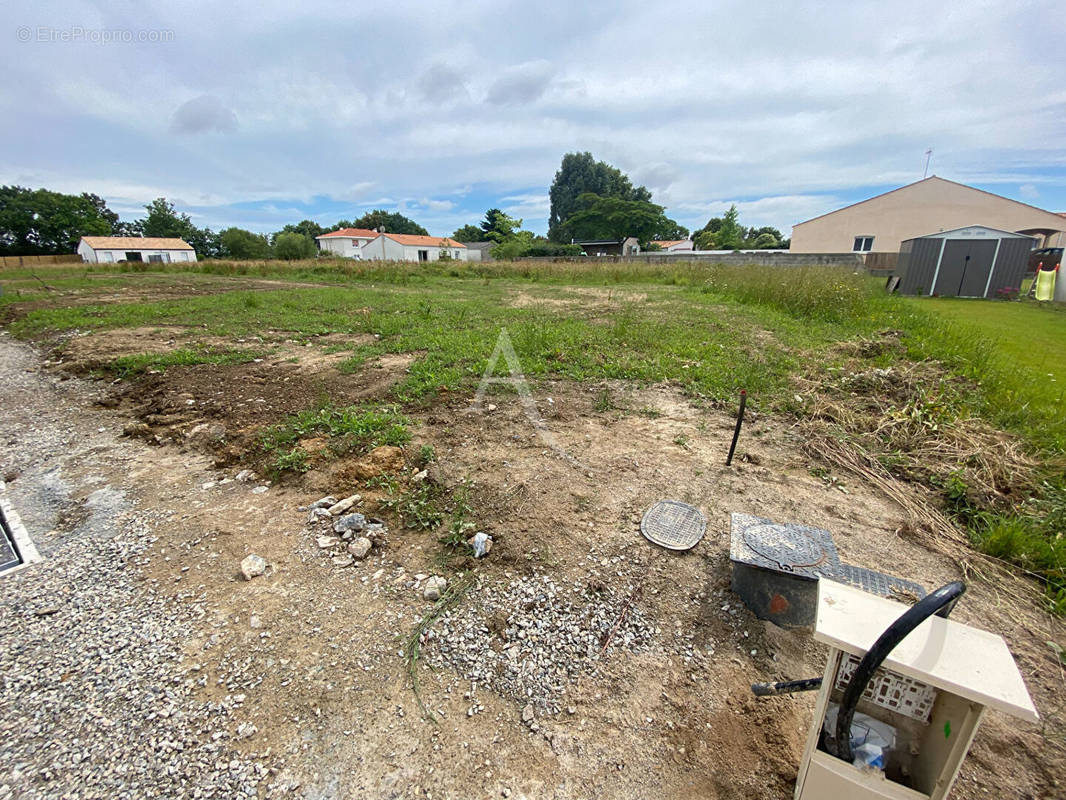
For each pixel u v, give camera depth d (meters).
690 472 2.97
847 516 2.58
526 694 1.66
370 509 2.68
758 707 1.60
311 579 2.21
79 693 1.67
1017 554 2.27
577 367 5.11
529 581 2.12
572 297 11.91
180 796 1.37
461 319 7.98
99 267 23.25
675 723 1.56
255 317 8.40
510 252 36.69
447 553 2.33
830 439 3.41
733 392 4.32
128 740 1.52
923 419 3.58
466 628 1.91
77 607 2.07
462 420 3.72
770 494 2.76
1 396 4.85
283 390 4.53
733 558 1.85
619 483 2.83
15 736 1.53
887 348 5.67
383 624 1.95
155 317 8.50
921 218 22.77
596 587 2.08
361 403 4.11
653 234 52.19
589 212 51.81
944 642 1.02
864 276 13.54
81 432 3.95
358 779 1.41
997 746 1.49
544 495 2.70
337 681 1.71
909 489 2.85
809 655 1.78
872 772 1.06
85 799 1.35
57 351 6.43
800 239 25.11
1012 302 12.04
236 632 1.92
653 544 2.31
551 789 1.39
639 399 4.21
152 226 52.44
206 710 1.61
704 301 10.72
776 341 6.36
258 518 2.68
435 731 1.54
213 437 3.62
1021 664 1.75
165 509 2.80
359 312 8.95
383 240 46.69
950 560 2.28
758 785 1.39
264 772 1.43
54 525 2.68
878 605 1.14
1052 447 3.22
